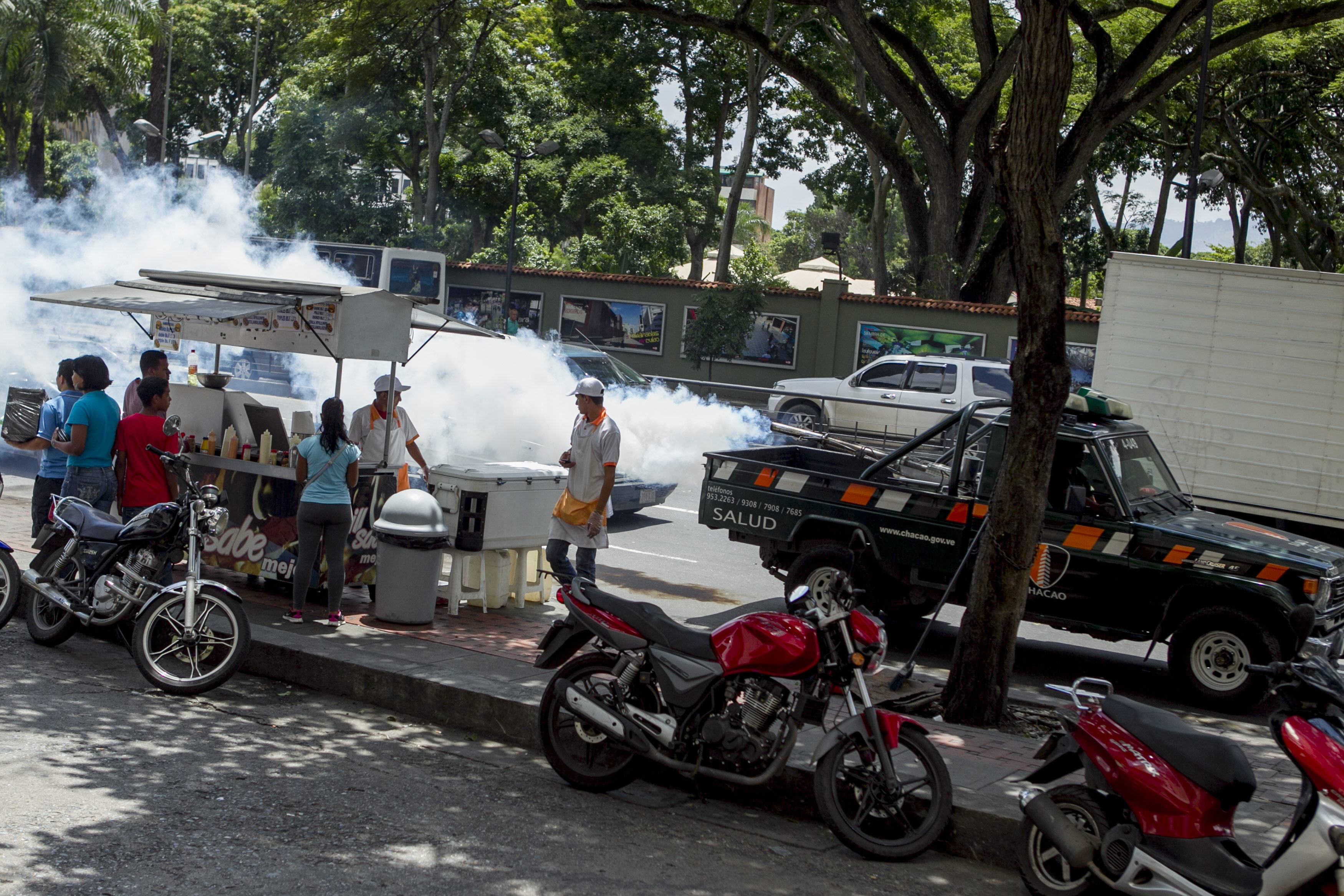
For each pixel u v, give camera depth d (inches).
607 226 1563.7
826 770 209.5
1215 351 480.7
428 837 200.1
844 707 252.1
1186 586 325.4
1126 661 379.6
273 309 315.3
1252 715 322.0
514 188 1219.9
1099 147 1470.2
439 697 271.7
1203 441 483.8
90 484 321.4
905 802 216.4
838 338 1215.6
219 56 2100.1
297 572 317.7
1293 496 473.1
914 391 778.2
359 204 1636.3
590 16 1600.6
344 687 284.7
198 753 233.6
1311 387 468.4
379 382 352.8
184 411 371.6
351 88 1612.9
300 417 353.7
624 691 227.3
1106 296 493.0
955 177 1114.7
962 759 244.5
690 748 221.5
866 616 215.0
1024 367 271.4
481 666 289.1
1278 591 311.6
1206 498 485.1
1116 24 1208.2
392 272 1187.9
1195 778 178.2
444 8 1542.8
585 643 238.7
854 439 514.9
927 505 355.3
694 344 1247.5
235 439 354.3
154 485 313.7
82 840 184.7
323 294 323.6
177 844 186.7
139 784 212.7
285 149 1653.5
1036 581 280.1
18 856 176.4
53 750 225.8
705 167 1732.3
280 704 275.4
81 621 290.2
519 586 365.7
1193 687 325.4
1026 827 194.9
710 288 1273.4
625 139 1652.3
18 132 1843.0
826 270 2684.5
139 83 1925.4
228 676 270.8
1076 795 188.7
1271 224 1358.3
